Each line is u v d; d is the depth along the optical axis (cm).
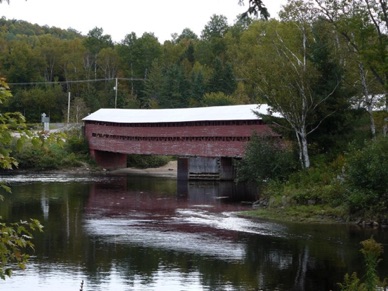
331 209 3347
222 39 11862
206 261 2297
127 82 11662
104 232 2941
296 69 3938
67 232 2930
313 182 3681
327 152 4109
